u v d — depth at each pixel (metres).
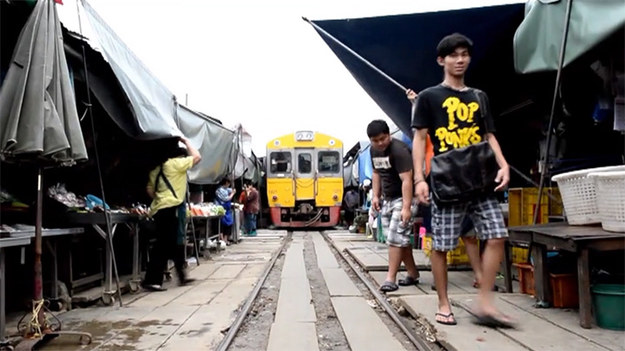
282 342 3.64
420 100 3.72
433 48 5.98
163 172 5.93
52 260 4.70
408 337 3.66
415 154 3.69
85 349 3.46
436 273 3.71
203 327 4.06
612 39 4.12
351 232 16.83
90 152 5.51
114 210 5.48
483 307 3.58
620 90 4.39
